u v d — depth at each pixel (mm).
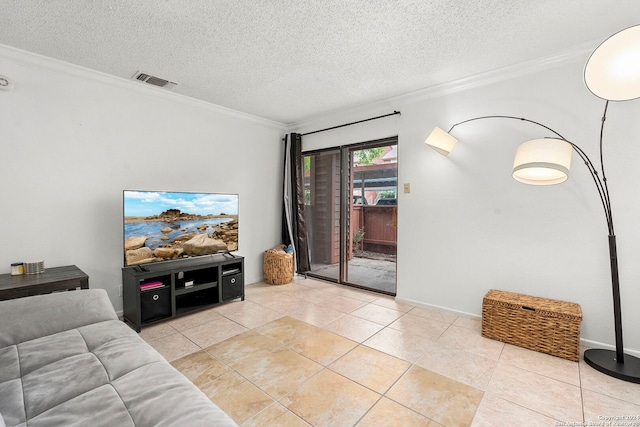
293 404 1792
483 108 2953
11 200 2510
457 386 1970
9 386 1261
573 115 2514
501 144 2863
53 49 2449
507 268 2865
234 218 3703
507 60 2627
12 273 2398
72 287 2359
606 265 2416
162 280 3123
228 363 2227
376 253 5621
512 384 1990
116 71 2861
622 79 1482
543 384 1989
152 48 2430
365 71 2844
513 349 2453
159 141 3369
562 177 2221
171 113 3459
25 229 2578
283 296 3789
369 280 4418
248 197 4305
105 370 1372
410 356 2340
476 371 2141
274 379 2035
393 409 1755
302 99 3609
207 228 3457
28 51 2475
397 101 3527
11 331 1642
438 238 3273
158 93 3318
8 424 1057
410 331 2779
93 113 2906
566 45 2383
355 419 1672
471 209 3053
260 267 4512
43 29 2160
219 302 3410
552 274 2643
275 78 3008
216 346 2490
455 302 3188
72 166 2799
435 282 3309
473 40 2301
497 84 2863
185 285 3189
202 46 2396
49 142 2672
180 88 3279
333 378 2051
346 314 3193
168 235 3150
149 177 3301
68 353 1515
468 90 3037
